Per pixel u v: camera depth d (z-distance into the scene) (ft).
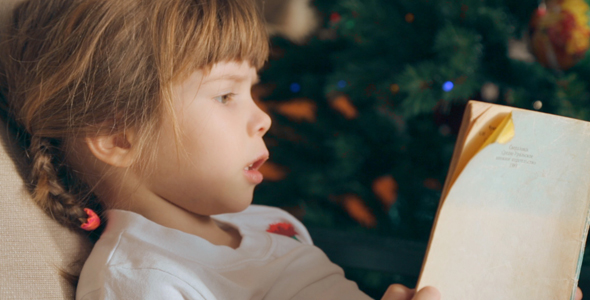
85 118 1.78
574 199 1.49
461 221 1.43
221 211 1.99
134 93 1.75
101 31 1.73
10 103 1.93
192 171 1.84
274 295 1.93
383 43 3.73
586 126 1.46
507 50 3.49
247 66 1.95
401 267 2.57
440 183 3.80
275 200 4.50
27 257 1.74
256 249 2.08
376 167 4.18
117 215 1.88
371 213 4.14
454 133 3.72
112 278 1.67
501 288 1.48
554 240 1.50
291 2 6.81
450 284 1.45
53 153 1.87
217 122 1.84
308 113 4.62
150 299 1.62
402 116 3.79
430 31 3.62
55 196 1.84
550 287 1.50
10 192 1.80
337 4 3.87
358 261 2.62
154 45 1.73
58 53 1.77
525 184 1.45
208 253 1.86
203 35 1.75
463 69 3.31
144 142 1.78
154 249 1.75
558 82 3.34
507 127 1.39
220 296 1.75
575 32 2.90
